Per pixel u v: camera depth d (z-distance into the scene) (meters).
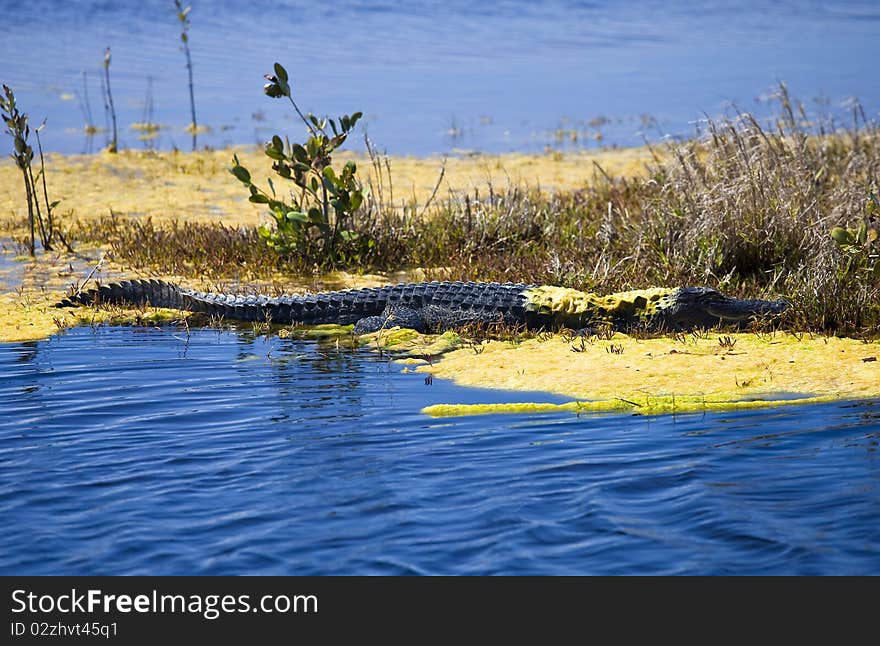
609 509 5.72
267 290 11.80
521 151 22.61
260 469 6.36
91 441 6.89
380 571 5.16
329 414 7.49
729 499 5.80
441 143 23.50
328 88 30.11
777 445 6.66
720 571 5.09
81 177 19.38
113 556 5.31
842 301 9.62
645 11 49.50
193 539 5.47
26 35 36.91
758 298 10.41
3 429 7.13
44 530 5.57
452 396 8.01
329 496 5.96
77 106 27.22
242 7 44.03
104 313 10.77
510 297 10.14
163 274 12.66
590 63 35.16
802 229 11.39
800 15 49.88
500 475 6.24
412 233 13.52
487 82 31.58
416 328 10.07
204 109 27.42
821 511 5.62
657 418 7.35
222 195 18.06
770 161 13.19
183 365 8.88
